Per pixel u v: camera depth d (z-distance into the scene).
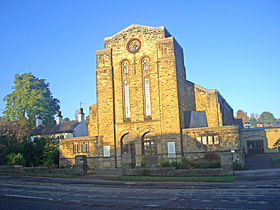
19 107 56.78
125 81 33.09
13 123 43.19
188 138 29.22
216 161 22.08
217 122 32.12
